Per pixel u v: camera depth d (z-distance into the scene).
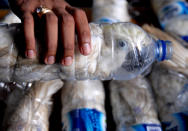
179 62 0.75
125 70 0.54
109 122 0.71
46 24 0.38
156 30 0.92
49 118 0.67
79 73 0.49
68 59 0.37
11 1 0.52
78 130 0.56
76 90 0.65
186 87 0.68
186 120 0.63
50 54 0.37
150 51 0.54
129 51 0.51
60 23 0.39
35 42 0.42
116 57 0.51
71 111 0.61
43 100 0.65
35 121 0.60
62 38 0.38
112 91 0.74
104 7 0.96
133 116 0.64
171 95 0.68
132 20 1.03
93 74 0.51
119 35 0.51
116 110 0.69
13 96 0.65
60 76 0.51
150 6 1.12
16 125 0.58
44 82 0.68
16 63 0.45
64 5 0.48
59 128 0.67
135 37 0.53
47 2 0.47
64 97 0.67
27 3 0.47
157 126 0.62
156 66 0.79
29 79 0.50
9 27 0.46
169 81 0.71
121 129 0.64
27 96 0.64
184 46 0.91
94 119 0.59
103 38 0.50
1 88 0.64
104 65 0.51
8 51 0.43
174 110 0.65
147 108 0.66
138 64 0.54
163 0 1.04
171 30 0.95
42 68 0.46
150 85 0.77
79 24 0.40
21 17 0.45
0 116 0.66
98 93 0.68
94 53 0.48
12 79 0.49
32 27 0.39
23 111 0.60
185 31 0.93
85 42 0.38
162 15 1.00
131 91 0.70
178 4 0.98
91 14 1.01
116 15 0.95
